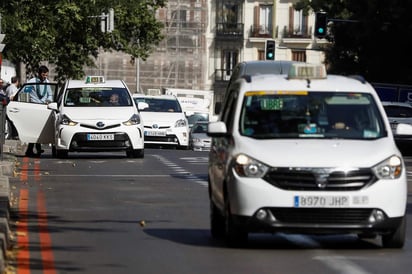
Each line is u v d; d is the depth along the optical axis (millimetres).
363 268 17344
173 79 142250
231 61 150250
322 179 18359
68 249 19609
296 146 18984
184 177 36344
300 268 17344
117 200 28625
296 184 18391
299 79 20797
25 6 88688
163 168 40312
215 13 149375
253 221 18422
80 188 31938
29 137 46188
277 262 17984
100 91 45250
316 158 18516
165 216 25031
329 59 93125
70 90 45156
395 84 84500
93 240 20859
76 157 46688
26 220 24078
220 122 20188
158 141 62094
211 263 17906
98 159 44969
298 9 99938
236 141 19469
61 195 29844
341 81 20891
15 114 46250
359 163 18516
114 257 18641
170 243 20391
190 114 99062
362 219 18469
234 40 149250
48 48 92750
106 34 105938
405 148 64938
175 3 142375
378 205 18422
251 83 20750
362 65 89562
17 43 88875
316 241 20625
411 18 82188
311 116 20109
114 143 43812
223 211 19750
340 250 19391
